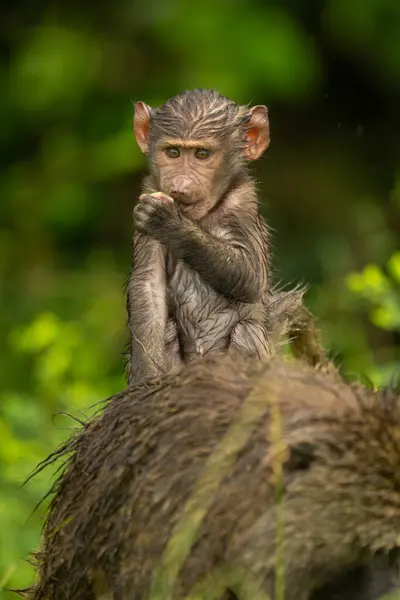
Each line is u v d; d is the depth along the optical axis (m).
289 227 22.33
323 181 22.77
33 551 9.23
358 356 16.36
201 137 10.48
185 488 7.49
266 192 22.66
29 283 21.73
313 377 7.74
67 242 22.67
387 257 20.61
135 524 7.58
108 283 21.20
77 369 16.70
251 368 7.86
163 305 10.46
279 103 23.12
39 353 19.20
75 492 8.17
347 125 23.48
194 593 7.31
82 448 8.34
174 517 7.46
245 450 7.39
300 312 11.02
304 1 22.44
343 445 7.33
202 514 7.30
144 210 9.95
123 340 18.47
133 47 22.30
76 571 7.98
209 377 7.83
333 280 19.14
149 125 10.81
